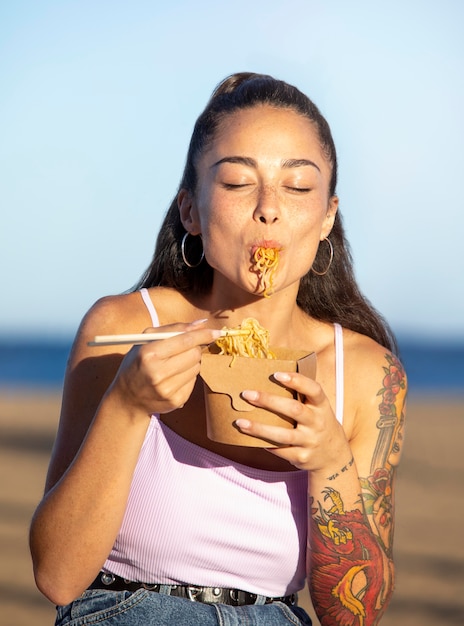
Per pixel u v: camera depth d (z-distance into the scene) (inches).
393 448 139.1
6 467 675.4
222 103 128.3
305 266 127.0
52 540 118.4
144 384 109.8
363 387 138.8
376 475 136.5
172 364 109.2
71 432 131.3
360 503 126.6
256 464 127.3
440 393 1769.2
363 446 137.9
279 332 137.3
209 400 115.3
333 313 147.8
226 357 112.3
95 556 119.0
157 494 124.0
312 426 115.3
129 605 123.0
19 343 3718.0
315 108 131.1
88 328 133.2
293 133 124.6
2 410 1166.3
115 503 117.2
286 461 128.0
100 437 115.2
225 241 124.6
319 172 126.8
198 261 140.6
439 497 599.2
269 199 122.0
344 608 129.3
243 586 126.8
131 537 124.3
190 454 124.3
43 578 121.6
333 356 140.4
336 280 147.7
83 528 117.2
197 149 129.8
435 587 386.6
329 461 121.0
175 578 124.9
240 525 125.2
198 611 122.6
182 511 123.8
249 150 122.9
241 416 114.0
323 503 124.6
